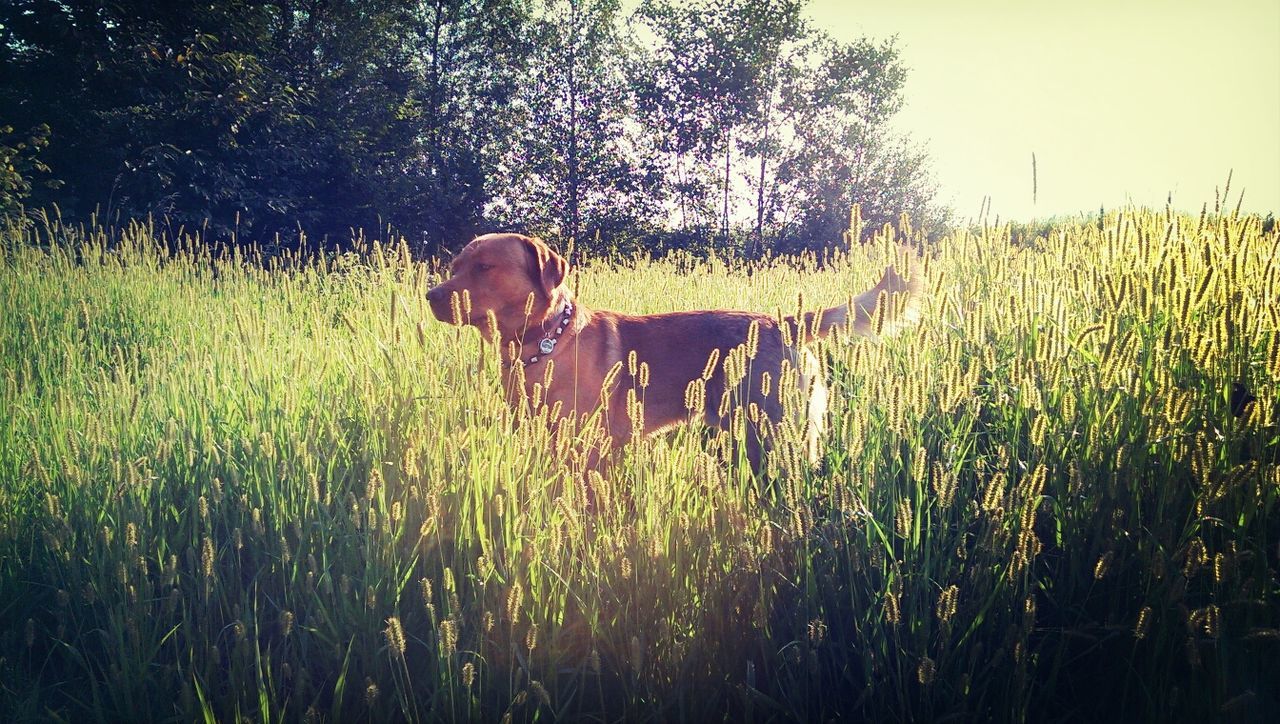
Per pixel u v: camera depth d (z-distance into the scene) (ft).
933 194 103.55
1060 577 8.08
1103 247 11.84
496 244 14.40
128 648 8.39
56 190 52.85
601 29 98.89
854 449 8.40
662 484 8.63
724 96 98.89
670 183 100.63
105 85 56.44
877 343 10.36
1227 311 8.45
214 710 7.92
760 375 14.70
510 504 9.09
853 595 7.73
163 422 12.39
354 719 7.97
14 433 12.70
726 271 34.86
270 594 9.25
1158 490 8.16
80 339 19.57
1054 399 9.16
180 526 9.82
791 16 100.22
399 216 74.84
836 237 100.07
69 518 9.77
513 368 10.85
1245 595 6.90
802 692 7.72
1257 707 6.82
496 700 7.91
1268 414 8.10
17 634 8.98
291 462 10.48
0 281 24.66
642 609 8.00
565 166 96.17
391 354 13.38
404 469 9.86
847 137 102.68
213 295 27.63
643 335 15.67
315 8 72.90
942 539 8.18
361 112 73.41
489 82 91.61
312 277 27.96
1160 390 8.32
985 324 11.78
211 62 58.34
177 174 55.52
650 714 7.55
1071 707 7.75
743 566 7.93
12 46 55.93
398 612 8.56
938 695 7.49
